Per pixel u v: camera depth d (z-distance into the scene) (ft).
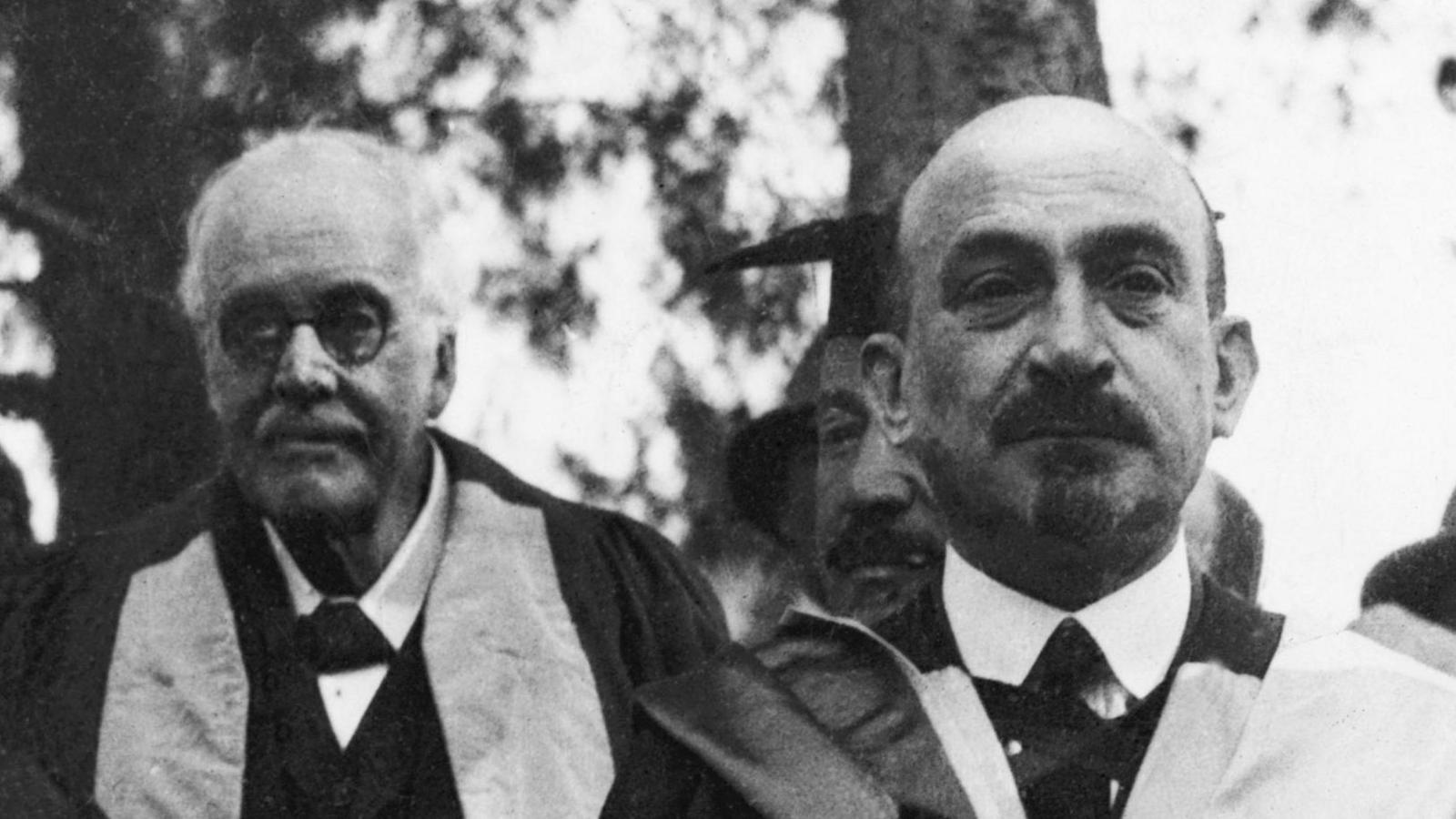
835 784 9.32
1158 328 9.22
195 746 11.08
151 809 11.00
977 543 9.43
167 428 13.67
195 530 11.60
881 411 9.83
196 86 14.20
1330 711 9.41
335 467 10.76
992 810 9.22
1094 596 9.43
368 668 11.11
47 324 13.78
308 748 10.98
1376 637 12.04
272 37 14.24
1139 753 9.27
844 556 12.25
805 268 14.06
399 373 10.85
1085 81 14.15
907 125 14.08
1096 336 9.14
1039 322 9.20
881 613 11.86
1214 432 9.77
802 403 13.34
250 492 10.93
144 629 11.34
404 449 10.94
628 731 11.20
